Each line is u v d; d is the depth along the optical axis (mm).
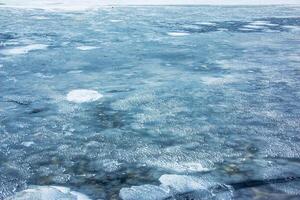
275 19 12977
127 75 5574
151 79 5363
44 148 3215
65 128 3635
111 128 3643
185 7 17172
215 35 9516
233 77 5527
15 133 3512
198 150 3178
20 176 2766
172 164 2938
